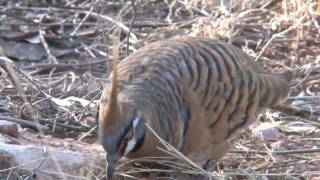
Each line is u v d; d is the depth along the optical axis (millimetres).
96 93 14883
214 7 18750
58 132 13352
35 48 17469
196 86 11219
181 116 11062
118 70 11133
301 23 17312
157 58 11234
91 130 12805
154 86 10891
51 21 18516
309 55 17172
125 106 10445
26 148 11633
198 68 11312
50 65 16297
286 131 13984
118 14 17891
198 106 11203
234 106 11602
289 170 12383
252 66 12016
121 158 11211
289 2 18266
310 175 12039
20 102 14148
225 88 11453
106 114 10297
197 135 11312
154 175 11859
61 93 14852
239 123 11812
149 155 10891
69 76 15945
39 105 14219
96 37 17609
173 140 11031
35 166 11453
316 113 14742
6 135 12531
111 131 10297
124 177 11641
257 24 18031
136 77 10969
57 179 11383
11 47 17422
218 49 11672
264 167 12383
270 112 14672
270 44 17359
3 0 19281
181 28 18062
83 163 11523
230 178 11891
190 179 11844
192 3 18828
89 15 18562
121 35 17859
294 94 15656
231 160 12711
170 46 11523
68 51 17438
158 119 10727
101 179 11438
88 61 16812
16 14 18781
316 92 15766
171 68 11133
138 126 10461
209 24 17234
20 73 15391
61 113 13859
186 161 11406
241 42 17594
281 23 17953
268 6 18875
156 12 19031
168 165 11461
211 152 11766
